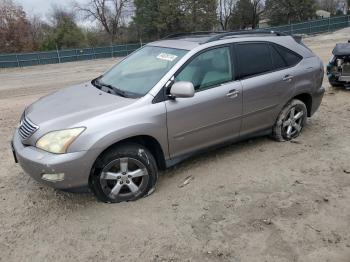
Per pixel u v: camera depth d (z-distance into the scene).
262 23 59.78
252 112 4.93
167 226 3.64
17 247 3.45
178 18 45.84
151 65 4.57
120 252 3.32
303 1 50.47
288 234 3.45
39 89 14.25
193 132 4.39
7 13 43.81
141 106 3.99
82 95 4.45
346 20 36.47
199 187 4.35
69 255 3.31
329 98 8.08
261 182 4.42
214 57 4.58
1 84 17.92
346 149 5.27
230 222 3.67
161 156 4.25
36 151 3.72
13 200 4.26
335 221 3.63
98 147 3.71
